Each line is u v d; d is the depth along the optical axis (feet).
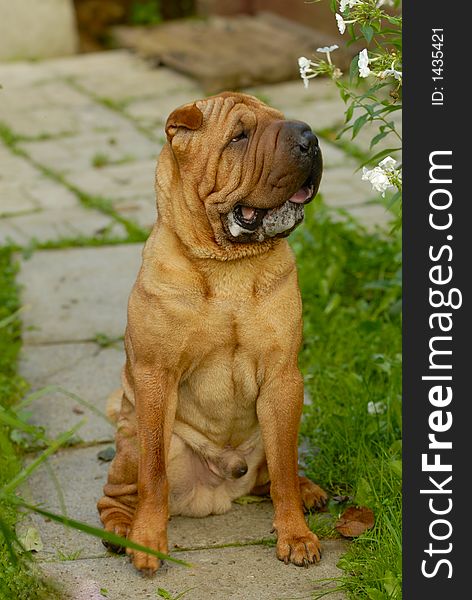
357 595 11.30
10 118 31.86
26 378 17.29
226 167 11.25
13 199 25.76
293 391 12.08
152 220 24.12
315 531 12.60
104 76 35.63
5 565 11.89
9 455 13.39
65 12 38.34
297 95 32.53
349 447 13.88
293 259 12.08
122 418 12.81
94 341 18.58
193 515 13.10
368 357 16.57
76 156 28.66
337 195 24.89
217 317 11.69
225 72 33.14
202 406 12.34
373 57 12.57
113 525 12.46
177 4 41.50
